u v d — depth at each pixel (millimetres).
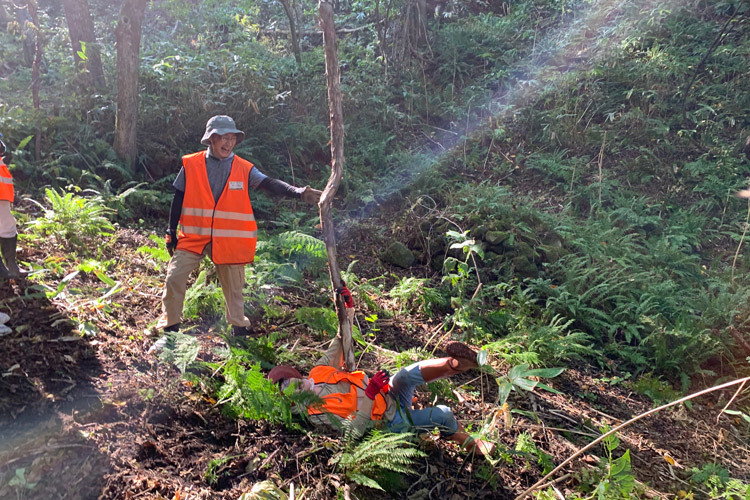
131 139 6957
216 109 7832
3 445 2840
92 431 2982
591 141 8750
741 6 10484
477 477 3236
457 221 6637
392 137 8922
